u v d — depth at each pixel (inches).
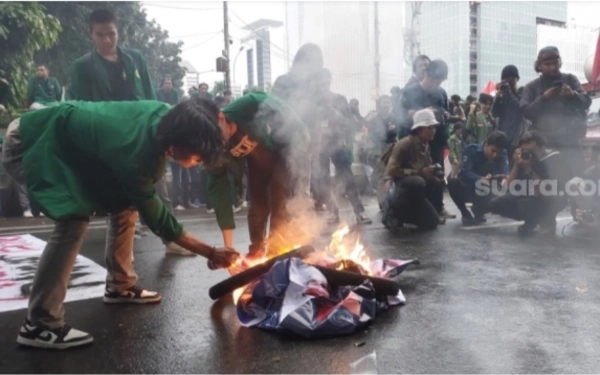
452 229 236.5
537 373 93.3
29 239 227.8
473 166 253.0
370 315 116.4
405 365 96.9
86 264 175.6
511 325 115.7
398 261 149.7
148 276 162.2
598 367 95.3
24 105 373.4
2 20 360.8
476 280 150.9
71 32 572.1
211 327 117.9
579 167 236.5
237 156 136.2
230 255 112.8
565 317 120.1
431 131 238.1
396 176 234.2
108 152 97.4
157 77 858.8
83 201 101.0
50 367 99.5
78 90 164.6
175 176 332.8
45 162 99.3
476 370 94.7
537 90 242.8
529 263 169.9
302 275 117.5
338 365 97.6
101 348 107.8
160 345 108.7
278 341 108.7
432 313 123.8
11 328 119.5
